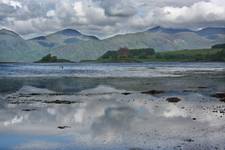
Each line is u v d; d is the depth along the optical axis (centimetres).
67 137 1967
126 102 3644
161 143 1797
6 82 6781
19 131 2145
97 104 3475
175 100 3791
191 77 8438
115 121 2477
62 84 6328
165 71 12244
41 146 1764
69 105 3400
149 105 3378
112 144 1788
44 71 12644
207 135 1991
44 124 2377
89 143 1811
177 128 2202
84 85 6119
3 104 3481
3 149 1717
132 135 1998
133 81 7131
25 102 3659
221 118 2567
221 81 7000
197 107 3203
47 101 3753
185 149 1672
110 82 6844
